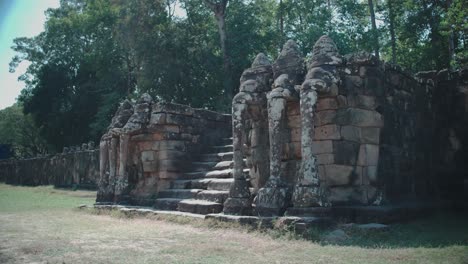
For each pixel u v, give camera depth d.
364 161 8.37
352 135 8.36
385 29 25.61
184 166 12.80
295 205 7.57
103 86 35.09
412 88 10.55
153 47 27.86
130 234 7.57
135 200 12.56
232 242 6.56
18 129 57.50
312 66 8.52
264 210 7.98
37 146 58.94
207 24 31.17
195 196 10.59
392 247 6.06
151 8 28.61
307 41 25.59
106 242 6.78
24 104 42.62
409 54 24.36
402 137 9.71
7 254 5.86
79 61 38.88
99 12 34.97
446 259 5.21
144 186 12.84
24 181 38.06
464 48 18.91
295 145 8.83
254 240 6.70
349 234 6.87
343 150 8.27
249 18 29.33
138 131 12.77
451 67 17.41
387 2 24.64
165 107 12.66
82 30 37.25
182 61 27.89
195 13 30.92
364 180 8.32
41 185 33.41
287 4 29.80
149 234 7.55
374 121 8.62
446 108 11.64
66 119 39.00
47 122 40.88
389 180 8.95
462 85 11.51
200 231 7.77
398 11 24.11
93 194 21.25
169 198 11.24
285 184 8.23
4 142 60.06
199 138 13.54
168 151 12.50
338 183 8.18
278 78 8.60
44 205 14.39
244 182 8.77
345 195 8.16
